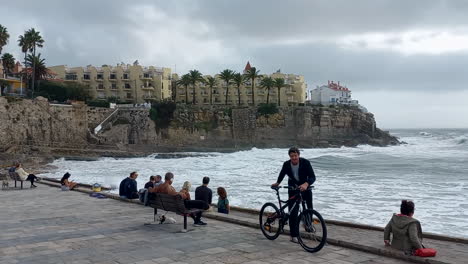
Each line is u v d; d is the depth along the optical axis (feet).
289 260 21.61
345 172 115.55
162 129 264.31
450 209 55.52
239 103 326.65
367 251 23.22
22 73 267.18
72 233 29.89
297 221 24.85
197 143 272.10
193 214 32.35
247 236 28.25
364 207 57.77
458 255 21.50
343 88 446.60
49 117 207.41
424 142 359.05
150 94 330.13
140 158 199.11
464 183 85.46
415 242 21.35
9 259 22.45
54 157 180.04
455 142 331.77
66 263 21.50
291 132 293.02
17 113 191.52
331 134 301.63
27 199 53.21
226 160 178.91
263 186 85.66
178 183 94.53
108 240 27.25
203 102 364.79
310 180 25.04
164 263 21.25
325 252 23.32
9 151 177.37
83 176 116.26
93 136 226.58
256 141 286.66
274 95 362.94
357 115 319.06
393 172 112.98
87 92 295.28
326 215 51.80
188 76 325.21
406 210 22.31
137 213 40.29
